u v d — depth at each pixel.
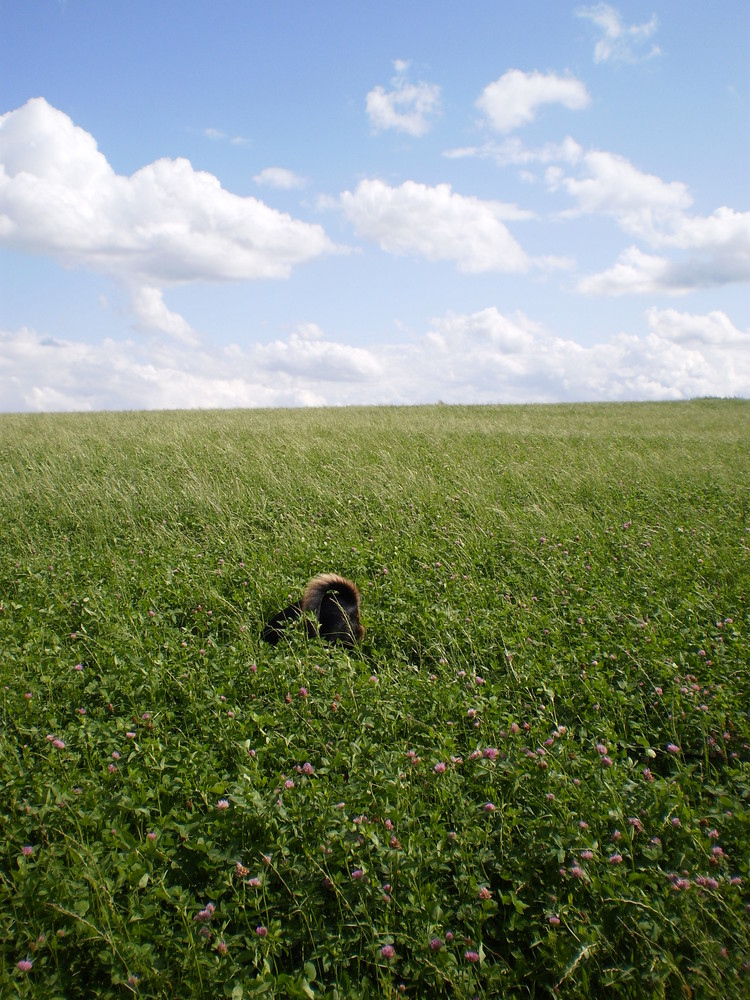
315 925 2.96
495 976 2.71
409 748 4.29
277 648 5.62
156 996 2.58
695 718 4.54
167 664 5.24
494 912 3.04
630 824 3.39
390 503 10.59
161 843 3.34
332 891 3.11
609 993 2.70
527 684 5.04
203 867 3.21
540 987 2.80
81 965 2.78
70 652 5.54
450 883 3.26
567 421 26.05
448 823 3.59
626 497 11.51
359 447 15.93
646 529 9.44
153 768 3.88
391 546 8.59
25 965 2.59
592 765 3.94
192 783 3.79
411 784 3.81
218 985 2.66
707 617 6.23
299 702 4.66
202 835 3.38
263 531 9.64
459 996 2.59
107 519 9.98
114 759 4.07
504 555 8.35
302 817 3.41
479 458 15.05
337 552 8.19
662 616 6.17
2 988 2.58
